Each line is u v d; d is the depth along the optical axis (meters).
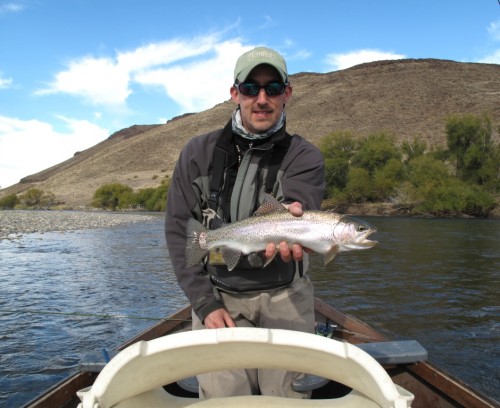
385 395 1.96
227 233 3.11
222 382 2.93
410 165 48.66
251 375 3.20
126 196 80.56
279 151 3.25
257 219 3.06
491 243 20.88
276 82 3.10
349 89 121.38
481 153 44.34
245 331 2.22
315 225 3.00
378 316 9.25
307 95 125.50
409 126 89.38
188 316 5.86
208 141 3.35
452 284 12.12
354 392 2.54
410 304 10.11
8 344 7.59
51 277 13.25
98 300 10.52
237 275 3.16
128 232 29.75
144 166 120.00
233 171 3.27
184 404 2.62
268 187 3.23
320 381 3.11
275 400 2.64
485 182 43.75
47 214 55.72
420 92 107.06
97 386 2.01
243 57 3.16
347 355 2.12
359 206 47.31
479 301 10.38
